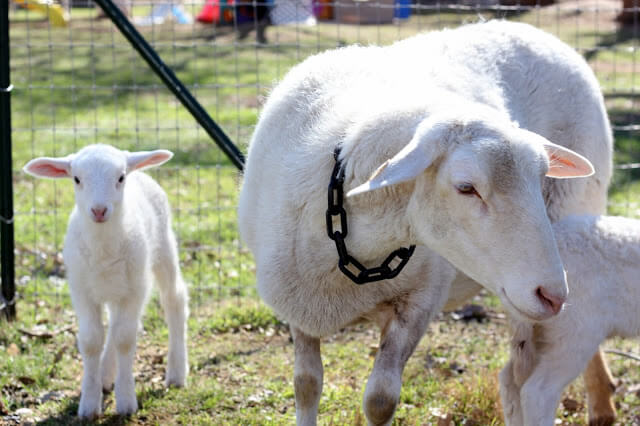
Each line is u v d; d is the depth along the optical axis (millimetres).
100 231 4293
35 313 5621
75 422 4297
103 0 5430
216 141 5566
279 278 3477
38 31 17906
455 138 2816
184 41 16516
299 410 3723
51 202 8062
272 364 5117
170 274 4859
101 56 15758
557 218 4250
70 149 9844
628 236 3688
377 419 3373
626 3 17281
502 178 2760
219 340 5461
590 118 4438
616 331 3705
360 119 3234
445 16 17766
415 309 3447
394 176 2709
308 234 3350
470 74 3949
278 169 3545
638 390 4668
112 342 4766
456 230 2891
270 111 3779
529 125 4242
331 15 18703
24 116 11500
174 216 7770
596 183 4512
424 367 5035
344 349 5285
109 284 4379
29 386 4680
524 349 3713
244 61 14602
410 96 3215
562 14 17938
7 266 5492
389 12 17984
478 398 4465
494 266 2832
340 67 3699
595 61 14328
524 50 4305
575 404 4512
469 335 5547
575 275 3605
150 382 4863
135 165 4621
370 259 3246
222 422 4371
